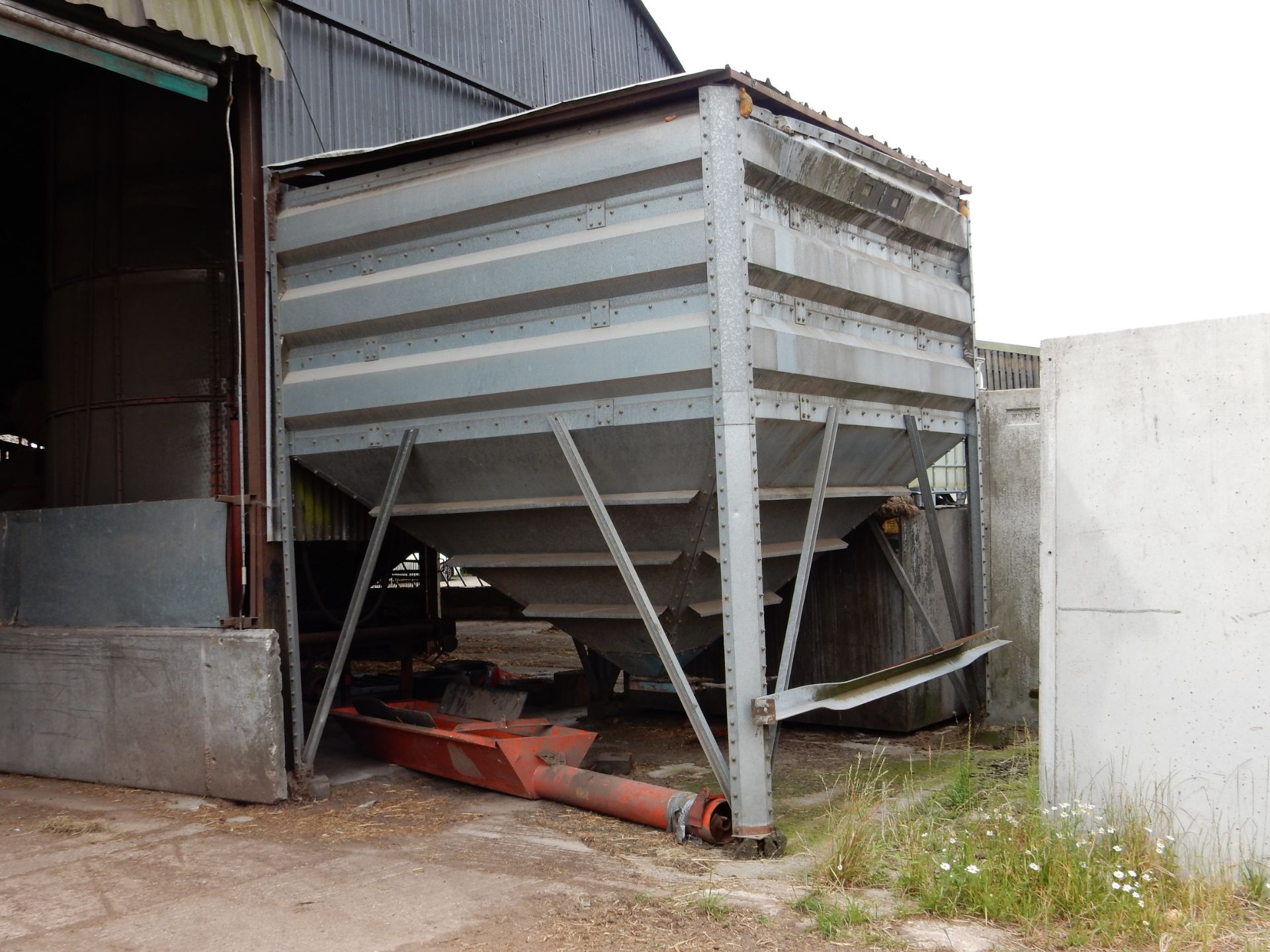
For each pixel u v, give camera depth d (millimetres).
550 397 5621
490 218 5824
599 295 5473
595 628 6445
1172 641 4723
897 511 7598
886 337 6660
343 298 6285
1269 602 4504
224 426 7523
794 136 5566
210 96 7012
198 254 7684
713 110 5062
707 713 8477
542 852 5125
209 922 4184
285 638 6387
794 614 5516
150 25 5828
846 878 4582
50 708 6898
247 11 6375
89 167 7957
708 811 5191
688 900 4336
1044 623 5082
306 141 6863
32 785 6719
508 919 4152
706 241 5074
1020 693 7777
